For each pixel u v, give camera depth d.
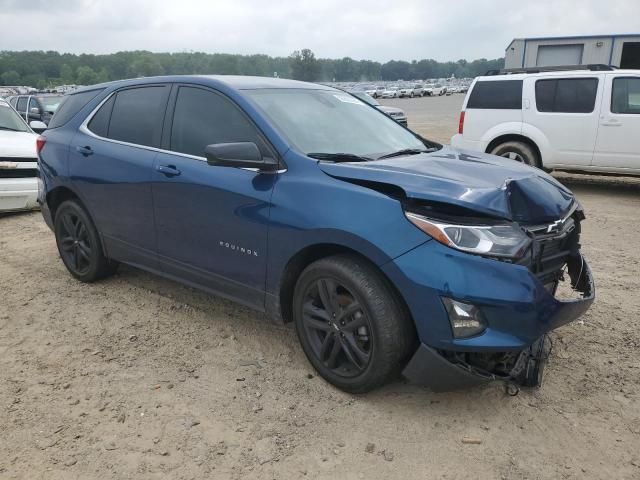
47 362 3.72
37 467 2.72
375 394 3.32
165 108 4.18
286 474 2.69
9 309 4.57
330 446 2.88
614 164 8.86
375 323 3.01
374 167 3.23
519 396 3.31
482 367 3.03
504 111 9.58
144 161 4.16
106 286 5.03
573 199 3.53
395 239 2.89
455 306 2.78
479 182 3.06
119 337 4.07
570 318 3.10
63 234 5.16
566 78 9.02
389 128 4.31
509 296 2.76
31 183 7.74
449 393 3.33
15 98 15.73
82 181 4.66
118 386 3.43
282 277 3.43
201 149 3.87
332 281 3.20
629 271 5.40
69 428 3.02
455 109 38.31
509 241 2.84
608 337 4.02
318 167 3.30
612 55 21.09
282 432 2.99
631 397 3.30
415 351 3.06
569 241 3.46
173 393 3.35
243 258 3.61
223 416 3.13
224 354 3.81
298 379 3.49
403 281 2.86
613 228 7.05
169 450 2.85
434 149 4.16
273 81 4.22
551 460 2.79
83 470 2.71
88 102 4.90
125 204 4.34
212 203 3.69
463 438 2.94
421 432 2.99
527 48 22.59
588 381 3.46
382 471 2.71
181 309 4.54
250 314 4.43
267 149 3.51
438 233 2.81
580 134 8.98
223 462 2.77
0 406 3.21
